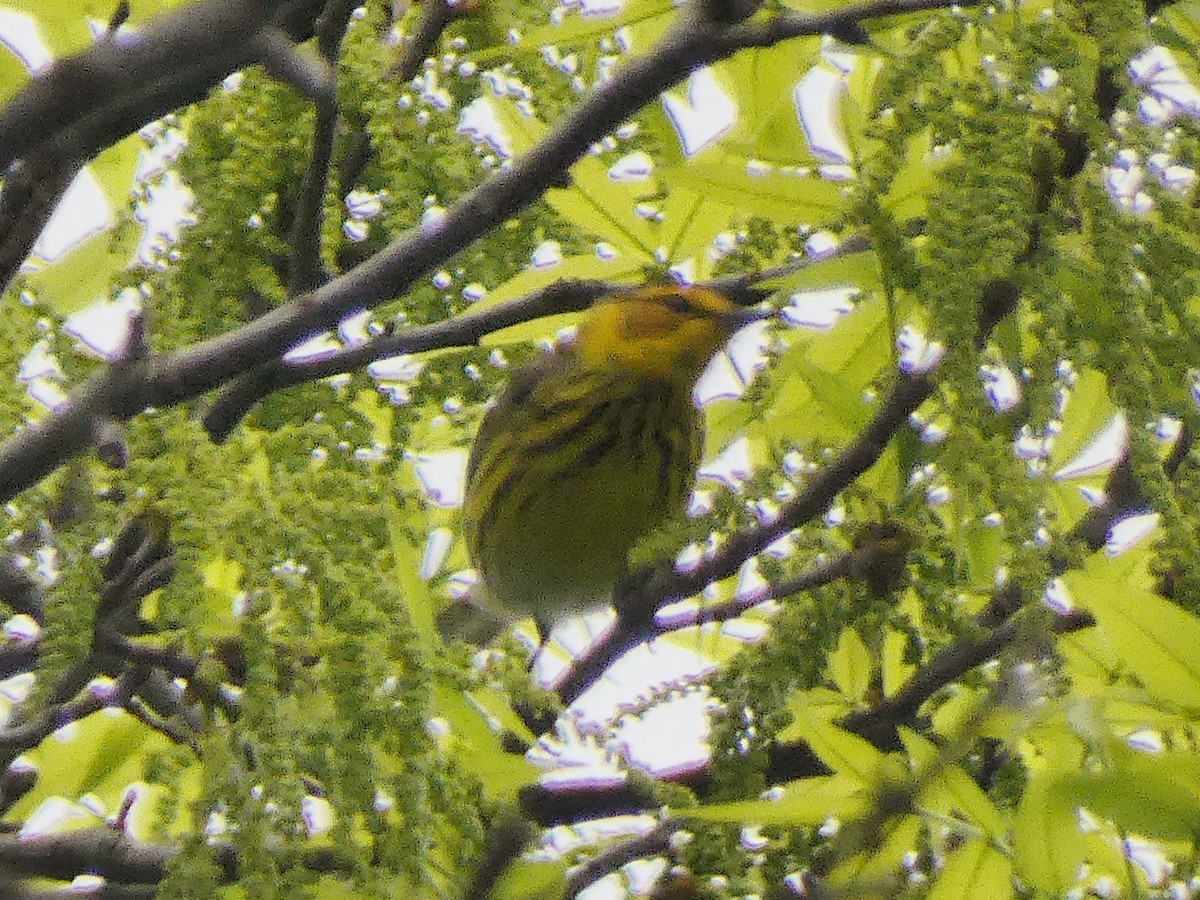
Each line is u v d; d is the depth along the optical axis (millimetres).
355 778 5234
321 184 8133
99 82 4355
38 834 7594
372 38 8273
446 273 9156
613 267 9242
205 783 5152
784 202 7992
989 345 7035
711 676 7547
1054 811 6352
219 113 8812
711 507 7117
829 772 7734
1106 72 6453
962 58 7895
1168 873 6805
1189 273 6203
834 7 8508
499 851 5805
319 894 5336
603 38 9227
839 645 8016
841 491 7227
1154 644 6309
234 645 6281
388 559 6172
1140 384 5801
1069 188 6180
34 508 8305
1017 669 6559
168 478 5711
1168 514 5637
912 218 7668
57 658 5723
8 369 7516
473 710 6383
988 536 8000
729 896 6520
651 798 7004
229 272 8445
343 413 7992
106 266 10188
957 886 6461
